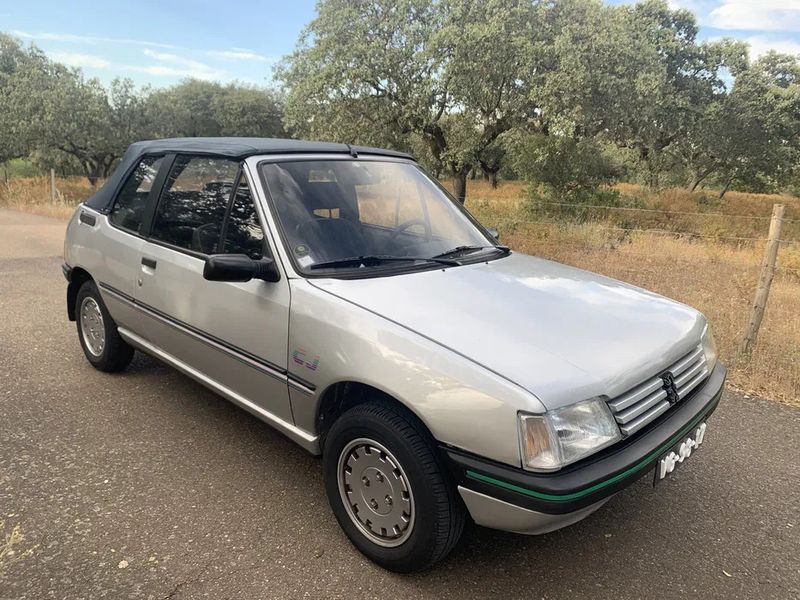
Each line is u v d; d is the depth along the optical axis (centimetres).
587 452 212
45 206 1681
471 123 1673
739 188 3662
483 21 1473
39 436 361
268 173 313
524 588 247
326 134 1658
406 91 1565
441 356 224
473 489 216
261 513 291
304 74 1695
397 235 329
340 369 249
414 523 235
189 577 246
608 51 1422
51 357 489
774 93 3241
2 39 3931
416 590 244
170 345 361
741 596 246
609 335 251
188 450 349
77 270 457
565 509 203
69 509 289
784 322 604
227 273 270
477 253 346
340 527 278
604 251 1098
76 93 2891
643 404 235
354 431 250
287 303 274
